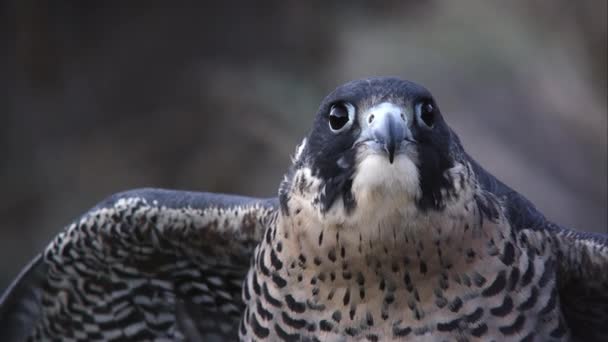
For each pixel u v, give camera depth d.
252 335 7.78
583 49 14.59
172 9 18.19
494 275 7.36
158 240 8.47
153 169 17.09
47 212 17.05
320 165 7.31
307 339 7.49
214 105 16.98
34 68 17.97
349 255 7.27
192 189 16.56
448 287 7.31
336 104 7.30
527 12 14.78
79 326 9.11
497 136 14.09
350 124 7.24
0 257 16.70
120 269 8.79
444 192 7.22
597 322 8.19
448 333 7.34
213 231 8.30
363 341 7.39
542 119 14.21
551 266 7.65
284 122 15.80
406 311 7.33
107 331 9.12
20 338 9.14
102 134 17.69
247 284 7.93
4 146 17.61
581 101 14.32
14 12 17.95
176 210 8.30
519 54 14.55
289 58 16.77
